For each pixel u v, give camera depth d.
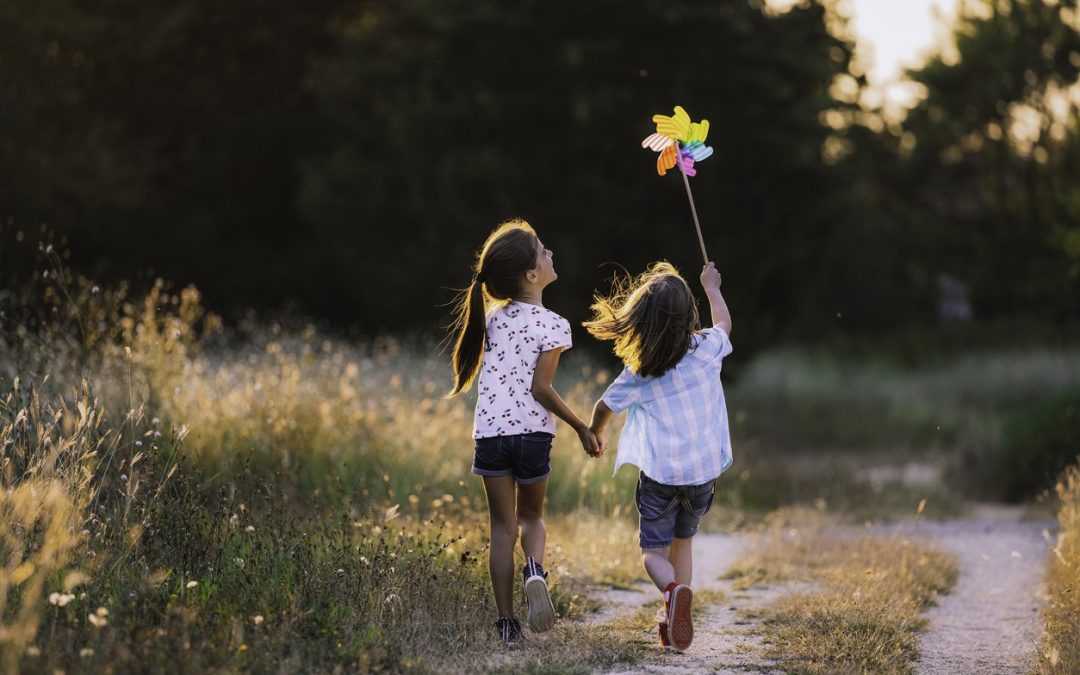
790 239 17.39
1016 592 6.36
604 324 4.71
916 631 5.30
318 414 7.93
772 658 4.54
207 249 20.58
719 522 9.11
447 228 16.97
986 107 32.38
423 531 6.12
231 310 20.31
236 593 4.42
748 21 15.89
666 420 4.64
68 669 3.52
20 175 16.77
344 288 20.36
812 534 7.98
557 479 8.48
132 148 19.45
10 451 5.16
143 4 20.02
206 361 8.92
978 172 34.69
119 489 5.04
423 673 4.03
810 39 17.36
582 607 5.44
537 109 16.34
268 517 5.26
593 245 16.41
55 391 6.13
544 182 16.48
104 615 3.79
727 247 16.61
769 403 21.22
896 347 28.80
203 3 19.53
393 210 17.86
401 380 10.38
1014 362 22.25
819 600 5.53
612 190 16.16
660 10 15.44
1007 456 12.33
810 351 30.30
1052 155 30.70
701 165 16.25
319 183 17.95
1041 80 31.25
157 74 20.69
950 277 37.50
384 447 7.92
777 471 11.77
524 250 4.76
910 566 6.64
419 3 16.42
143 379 6.93
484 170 16.25
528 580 4.41
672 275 4.75
